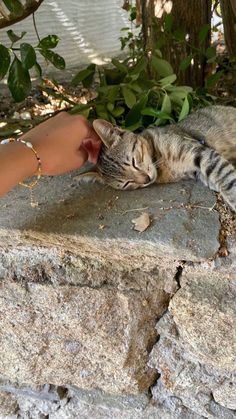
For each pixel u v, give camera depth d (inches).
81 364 23.7
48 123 20.6
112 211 20.8
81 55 42.9
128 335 22.3
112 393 24.1
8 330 23.8
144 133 24.5
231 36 37.2
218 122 24.2
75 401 25.0
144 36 33.1
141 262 20.9
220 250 19.3
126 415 24.2
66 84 37.0
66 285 22.1
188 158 22.4
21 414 26.5
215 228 19.5
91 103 28.6
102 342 22.8
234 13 34.7
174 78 27.6
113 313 22.1
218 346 21.0
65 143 20.0
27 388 25.5
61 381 24.5
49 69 39.9
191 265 20.2
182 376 22.6
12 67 26.2
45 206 21.5
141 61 30.2
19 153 18.8
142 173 22.7
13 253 22.4
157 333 22.5
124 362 22.8
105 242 19.6
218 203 20.6
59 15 40.1
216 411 22.8
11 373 25.0
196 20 32.0
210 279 20.4
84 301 22.1
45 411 25.8
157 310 22.0
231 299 20.1
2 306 23.2
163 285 21.3
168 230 19.4
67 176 23.7
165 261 20.4
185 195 21.4
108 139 23.4
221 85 34.8
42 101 34.4
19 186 23.1
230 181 20.6
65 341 23.4
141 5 32.9
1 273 22.8
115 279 21.8
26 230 20.3
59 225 20.4
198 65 33.0
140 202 21.3
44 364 24.2
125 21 45.9
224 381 21.9
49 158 19.4
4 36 36.7
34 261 22.3
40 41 29.0
